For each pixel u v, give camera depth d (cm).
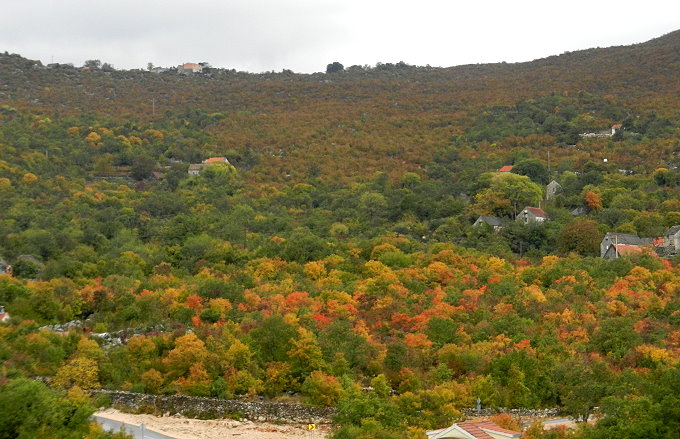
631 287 11325
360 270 12681
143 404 8606
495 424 7162
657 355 8788
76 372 8925
